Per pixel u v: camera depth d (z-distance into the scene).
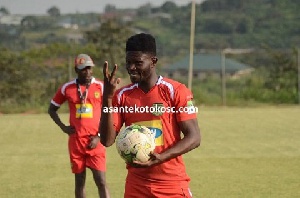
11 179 21.72
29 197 18.66
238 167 23.66
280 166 23.75
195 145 9.94
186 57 93.56
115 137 10.20
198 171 22.86
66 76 56.78
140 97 10.09
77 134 16.81
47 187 20.20
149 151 9.64
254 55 89.25
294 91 59.66
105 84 9.90
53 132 36.75
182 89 10.04
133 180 10.18
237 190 19.30
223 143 30.70
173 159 10.05
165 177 10.05
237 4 148.38
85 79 17.09
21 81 54.62
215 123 40.66
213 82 70.25
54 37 116.56
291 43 124.06
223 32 135.00
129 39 9.88
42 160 26.14
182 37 131.00
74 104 17.02
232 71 87.88
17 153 28.33
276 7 142.50
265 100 59.91
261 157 26.08
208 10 149.12
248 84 66.12
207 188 19.66
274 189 19.38
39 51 57.12
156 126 10.02
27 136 34.94
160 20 144.00
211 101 58.22
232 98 60.47
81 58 17.08
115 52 61.81
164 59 89.00
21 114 50.84
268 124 39.62
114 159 26.33
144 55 9.79
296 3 142.88
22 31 119.62
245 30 133.75
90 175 22.30
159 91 10.02
